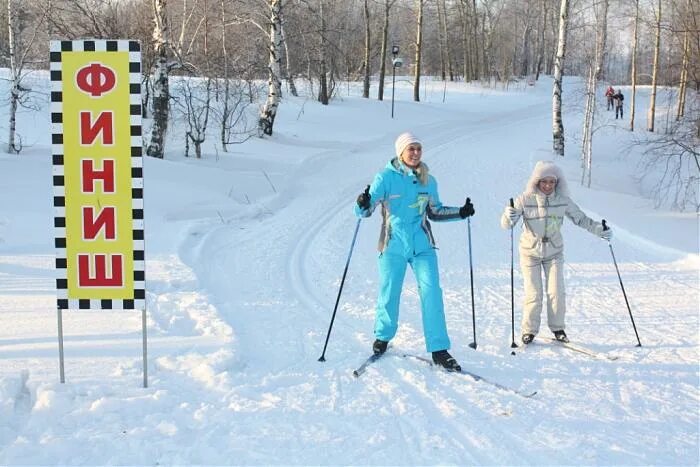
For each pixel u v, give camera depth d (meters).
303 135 23.17
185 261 8.99
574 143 25.66
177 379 5.07
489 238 11.10
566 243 10.98
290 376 5.21
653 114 30.45
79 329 6.21
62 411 4.47
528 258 6.12
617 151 24.52
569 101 38.53
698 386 5.12
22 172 12.53
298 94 32.53
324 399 4.77
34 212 10.88
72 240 4.81
